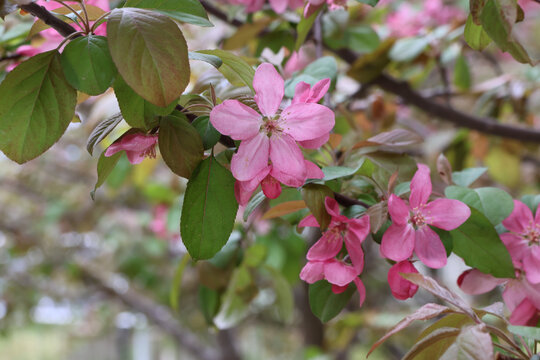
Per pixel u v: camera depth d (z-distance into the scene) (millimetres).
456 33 667
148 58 316
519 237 378
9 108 327
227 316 598
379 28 776
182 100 369
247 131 332
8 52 419
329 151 415
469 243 369
